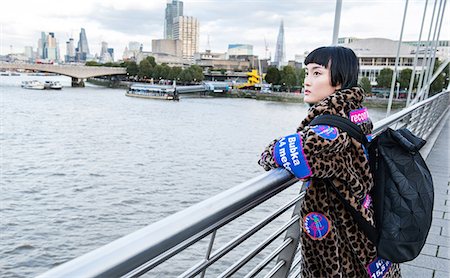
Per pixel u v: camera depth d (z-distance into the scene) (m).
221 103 70.81
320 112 1.32
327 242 1.32
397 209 1.32
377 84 36.28
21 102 60.31
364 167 1.30
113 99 71.31
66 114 48.88
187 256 5.82
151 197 18.52
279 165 1.30
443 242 3.27
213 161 26.55
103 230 14.45
